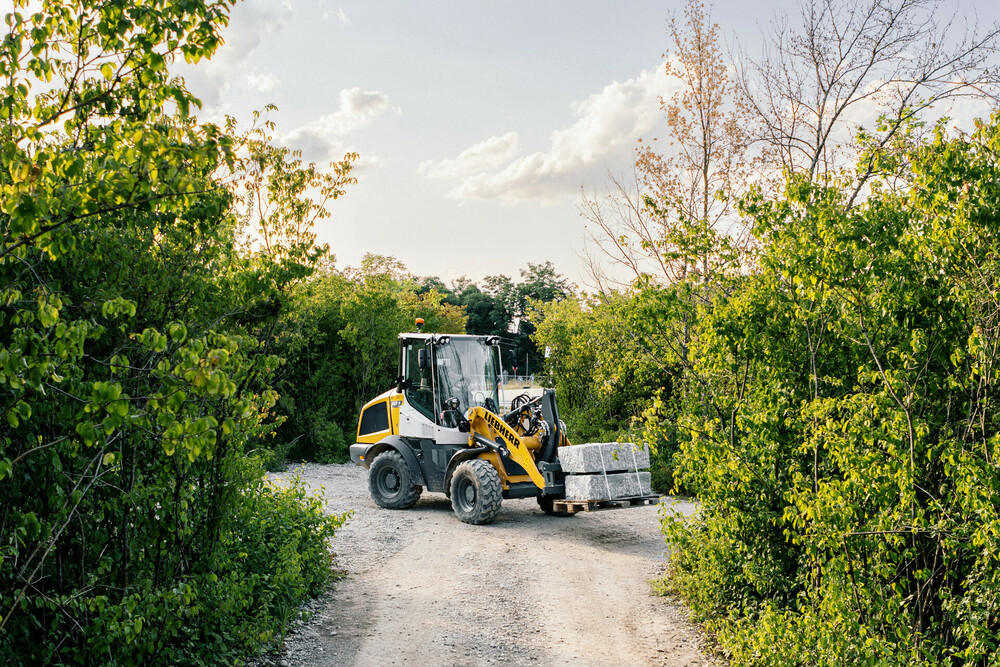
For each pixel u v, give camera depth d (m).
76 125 3.45
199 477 4.94
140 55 3.29
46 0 3.25
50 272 3.71
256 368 4.79
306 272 5.38
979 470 3.46
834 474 5.15
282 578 5.66
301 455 18.92
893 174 4.80
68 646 3.97
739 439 6.11
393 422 12.10
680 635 5.94
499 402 11.88
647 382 16.06
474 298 84.19
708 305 6.72
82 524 3.96
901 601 4.06
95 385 2.75
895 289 4.35
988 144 4.00
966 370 4.14
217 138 3.62
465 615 6.38
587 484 9.45
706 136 12.94
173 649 4.48
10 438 3.54
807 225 4.86
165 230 4.13
